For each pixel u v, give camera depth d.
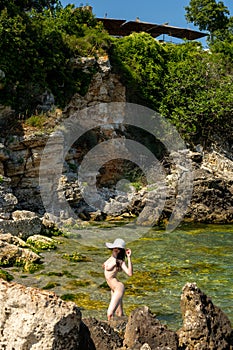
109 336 6.52
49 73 25.28
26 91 23.47
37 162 21.61
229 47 35.94
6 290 6.06
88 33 28.53
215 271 13.73
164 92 31.88
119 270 9.05
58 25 27.55
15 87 22.69
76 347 5.84
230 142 32.03
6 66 22.42
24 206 21.14
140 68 30.98
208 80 32.47
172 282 12.45
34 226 16.61
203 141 30.62
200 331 6.66
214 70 32.97
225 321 7.01
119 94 29.73
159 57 32.12
